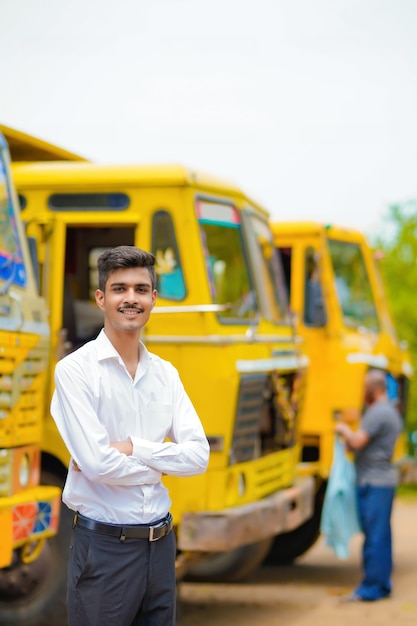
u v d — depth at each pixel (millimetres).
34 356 6082
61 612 6938
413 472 11320
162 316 7391
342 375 10328
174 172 7473
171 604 4148
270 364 8125
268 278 8734
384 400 9133
